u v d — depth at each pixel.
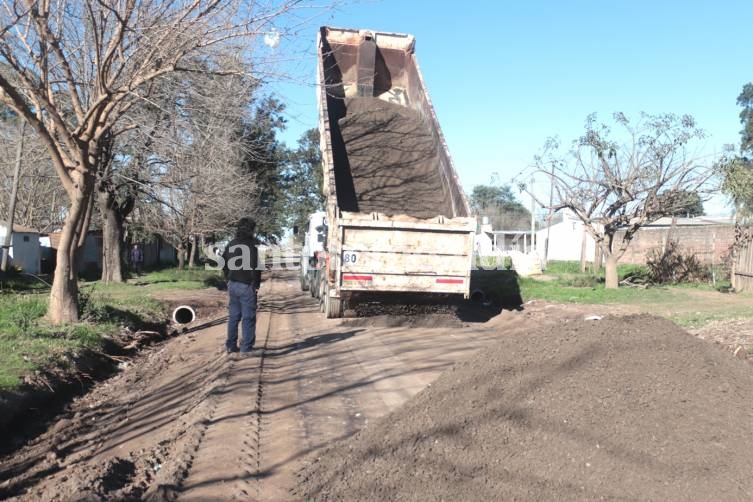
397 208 12.31
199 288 22.92
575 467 3.91
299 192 46.94
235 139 17.09
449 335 10.57
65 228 10.73
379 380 7.41
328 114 13.67
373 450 4.42
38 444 6.19
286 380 7.57
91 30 10.79
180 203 25.34
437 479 3.95
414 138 14.12
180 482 4.43
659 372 4.72
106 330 11.05
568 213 29.48
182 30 9.09
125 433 6.31
